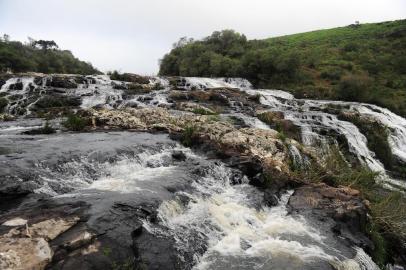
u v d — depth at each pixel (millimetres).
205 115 19500
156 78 38781
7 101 24766
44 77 29531
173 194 8359
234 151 12617
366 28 90750
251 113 23781
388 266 9406
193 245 6773
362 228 9281
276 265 6625
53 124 17359
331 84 50438
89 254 5391
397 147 26375
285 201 10336
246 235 7754
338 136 21406
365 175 12891
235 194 9914
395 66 57500
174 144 13289
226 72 53531
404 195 14008
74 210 6711
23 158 9523
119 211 6832
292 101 32656
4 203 7066
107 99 26391
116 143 12273
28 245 5168
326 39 85438
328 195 10422
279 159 12758
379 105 40906
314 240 7906
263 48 64312
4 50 56344
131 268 5453
